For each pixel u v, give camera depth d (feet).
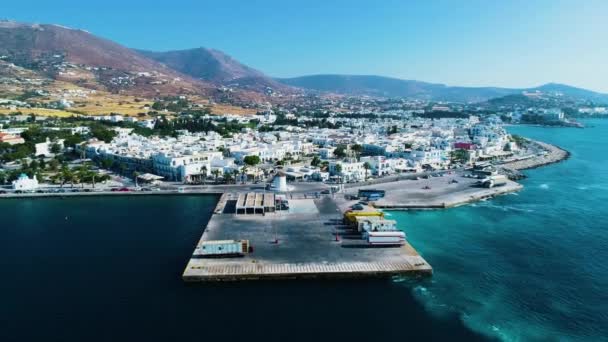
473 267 393.70
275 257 396.57
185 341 272.10
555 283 362.53
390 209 598.34
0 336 279.08
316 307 315.78
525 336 285.02
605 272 385.50
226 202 614.75
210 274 358.64
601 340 282.36
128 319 298.56
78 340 274.36
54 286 350.64
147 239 467.52
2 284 355.36
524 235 486.79
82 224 526.98
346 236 457.68
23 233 492.13
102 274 374.22
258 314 305.32
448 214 574.15
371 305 320.09
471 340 278.67
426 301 327.47
